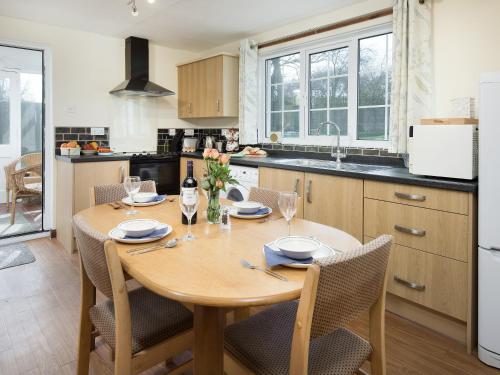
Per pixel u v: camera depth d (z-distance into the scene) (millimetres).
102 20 3703
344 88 3516
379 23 3084
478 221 1963
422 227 2246
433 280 2213
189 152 4488
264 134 4336
